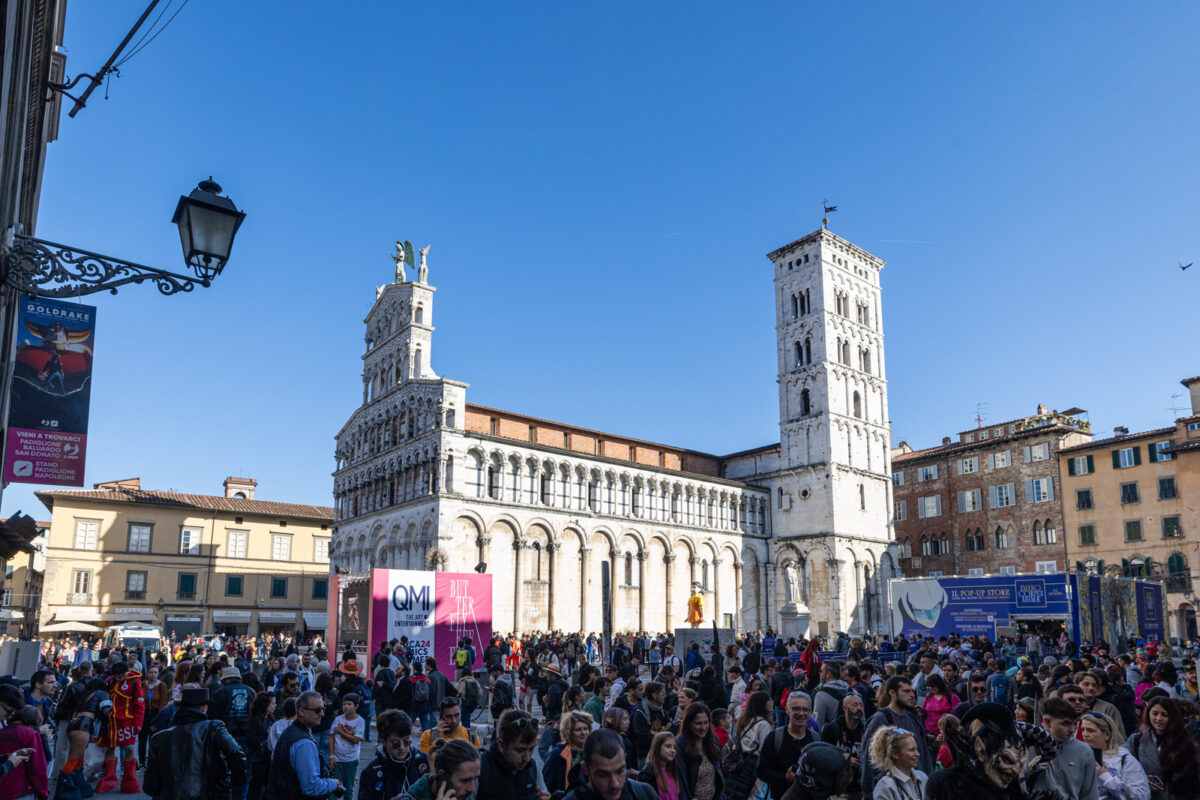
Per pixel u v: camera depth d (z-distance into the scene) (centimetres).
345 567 8275
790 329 9625
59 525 8331
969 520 9825
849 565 8800
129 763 2139
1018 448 9475
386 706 2570
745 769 1245
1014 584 5162
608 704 2028
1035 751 985
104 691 2050
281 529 9488
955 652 3450
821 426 9044
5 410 1792
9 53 1091
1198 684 1772
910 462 10550
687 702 1497
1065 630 5006
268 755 1517
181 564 8844
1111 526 8550
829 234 9556
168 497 9038
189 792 1148
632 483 8181
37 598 8675
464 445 7006
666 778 1119
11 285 1037
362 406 8431
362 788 1081
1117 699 1769
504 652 4153
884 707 1376
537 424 8294
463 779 800
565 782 1227
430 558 6656
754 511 9275
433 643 3766
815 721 1595
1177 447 7944
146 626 6350
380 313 8444
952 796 818
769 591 9175
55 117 2517
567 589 7456
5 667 2633
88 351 1470
